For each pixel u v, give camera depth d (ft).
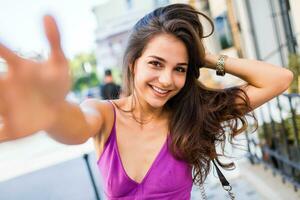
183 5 4.82
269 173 12.71
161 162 4.79
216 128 5.31
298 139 10.29
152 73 4.58
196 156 4.98
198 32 4.84
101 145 4.85
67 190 19.80
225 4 19.34
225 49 20.16
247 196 12.39
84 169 23.36
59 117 2.92
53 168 26.14
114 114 4.89
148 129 4.93
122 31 80.89
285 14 14.99
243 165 13.97
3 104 2.22
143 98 4.78
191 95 5.22
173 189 4.79
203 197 5.42
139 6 78.69
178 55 4.54
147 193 4.72
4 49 2.15
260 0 16.88
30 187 22.48
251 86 5.55
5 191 22.61
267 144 12.53
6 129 2.26
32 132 2.33
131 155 4.78
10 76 2.20
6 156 33.99
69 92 2.39
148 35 4.63
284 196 10.85
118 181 4.70
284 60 15.55
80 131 3.42
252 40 17.78
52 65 2.27
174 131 4.93
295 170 11.18
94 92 44.34
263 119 12.51
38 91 2.28
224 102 5.33
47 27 2.15
